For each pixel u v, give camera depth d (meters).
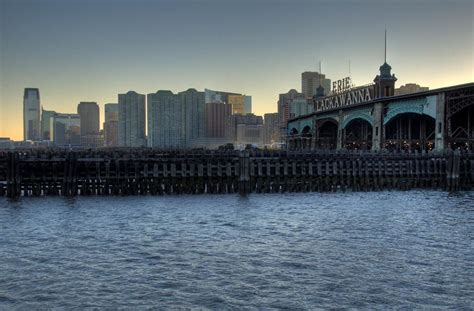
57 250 39.69
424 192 77.69
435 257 37.09
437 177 80.75
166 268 34.50
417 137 109.25
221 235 45.50
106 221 52.53
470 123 93.81
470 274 32.91
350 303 27.86
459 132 88.50
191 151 82.38
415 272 33.34
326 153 80.12
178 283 31.28
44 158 70.88
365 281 31.52
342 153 80.06
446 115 83.56
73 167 71.75
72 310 27.00
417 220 52.56
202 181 74.94
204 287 30.52
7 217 54.62
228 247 40.66
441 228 48.09
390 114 98.94
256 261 36.25
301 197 71.75
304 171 76.94
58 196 71.62
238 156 75.19
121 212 58.25
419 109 89.56
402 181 80.44
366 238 43.84
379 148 101.31
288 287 30.45
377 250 39.34
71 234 45.88
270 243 42.09
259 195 73.69
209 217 55.09
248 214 57.09
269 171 75.62
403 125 108.81
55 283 31.33
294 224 50.84
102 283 31.31
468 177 81.25
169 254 38.34
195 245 41.41
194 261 36.34
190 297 28.86
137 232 46.84
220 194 74.31
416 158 80.38
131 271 33.78
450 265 35.00
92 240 43.34
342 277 32.34
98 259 36.91
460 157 81.06
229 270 34.00
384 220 52.78
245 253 38.62
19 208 60.75
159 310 27.02
